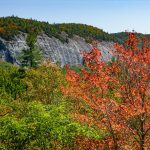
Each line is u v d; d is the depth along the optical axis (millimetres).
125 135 15398
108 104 14891
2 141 19328
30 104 24953
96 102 15047
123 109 14609
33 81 47250
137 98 14688
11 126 19328
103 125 15539
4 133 19281
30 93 43219
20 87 54969
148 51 14281
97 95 15180
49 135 19172
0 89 52875
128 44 14555
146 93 14602
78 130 18141
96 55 14852
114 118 15039
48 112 21047
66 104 21734
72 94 15992
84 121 16422
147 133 15375
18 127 19297
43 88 41844
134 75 14656
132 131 15172
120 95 14898
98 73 14883
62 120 19562
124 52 14578
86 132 17828
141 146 15109
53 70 48000
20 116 25547
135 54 14492
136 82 14672
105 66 14938
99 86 14922
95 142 16844
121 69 14797
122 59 14688
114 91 15062
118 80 14867
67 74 15570
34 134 19172
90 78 14906
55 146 19062
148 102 14719
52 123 19328
